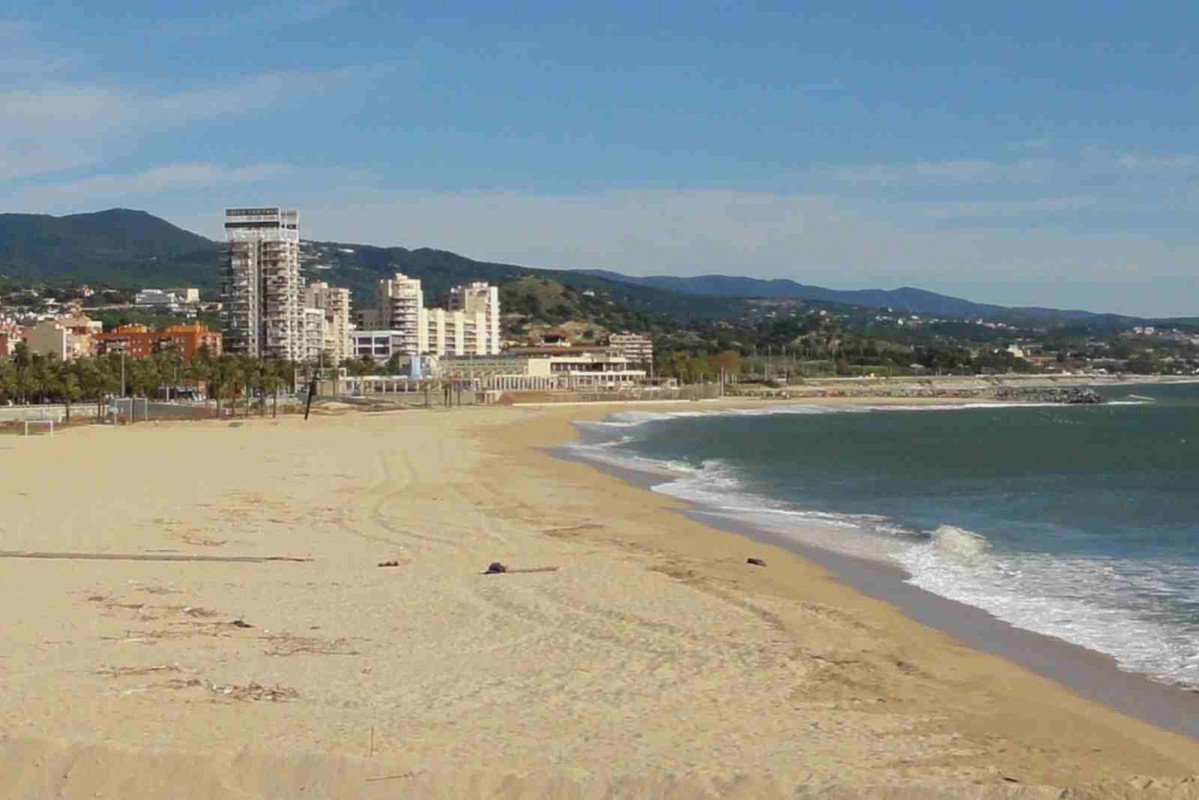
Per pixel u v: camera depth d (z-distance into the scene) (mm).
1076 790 13727
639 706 18000
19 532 36562
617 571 31359
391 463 71625
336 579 29234
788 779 14070
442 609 25500
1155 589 31656
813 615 26547
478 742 15484
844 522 47375
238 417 153000
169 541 35562
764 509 52406
